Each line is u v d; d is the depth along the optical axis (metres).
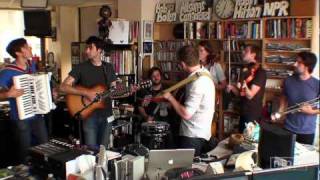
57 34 7.92
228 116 5.34
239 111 4.94
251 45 4.78
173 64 6.07
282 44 4.91
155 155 2.14
